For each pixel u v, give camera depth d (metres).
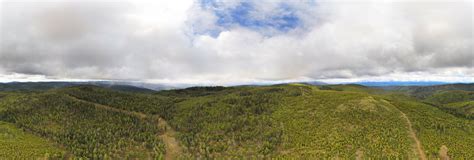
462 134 160.25
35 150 173.00
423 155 135.88
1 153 158.62
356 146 150.62
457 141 147.62
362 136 159.50
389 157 134.00
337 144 156.25
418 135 154.50
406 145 144.25
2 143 173.12
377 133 159.75
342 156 143.88
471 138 155.75
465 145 143.50
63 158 176.25
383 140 151.12
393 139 150.75
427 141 146.50
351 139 158.25
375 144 148.12
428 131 160.12
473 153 134.38
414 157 133.50
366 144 150.38
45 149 177.88
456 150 136.75
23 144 179.62
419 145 145.12
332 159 142.75
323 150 155.00
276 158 159.88
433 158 132.00
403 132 158.25
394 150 140.75
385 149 142.25
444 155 134.88
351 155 143.00
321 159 145.38
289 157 158.12
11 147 169.62
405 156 134.88
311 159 148.00
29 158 159.75
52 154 172.75
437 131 161.38
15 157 156.75
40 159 163.12
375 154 138.75
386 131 160.50
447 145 142.25
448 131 162.62
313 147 163.12
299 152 162.38
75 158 175.38
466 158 129.38
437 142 145.25
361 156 141.50
